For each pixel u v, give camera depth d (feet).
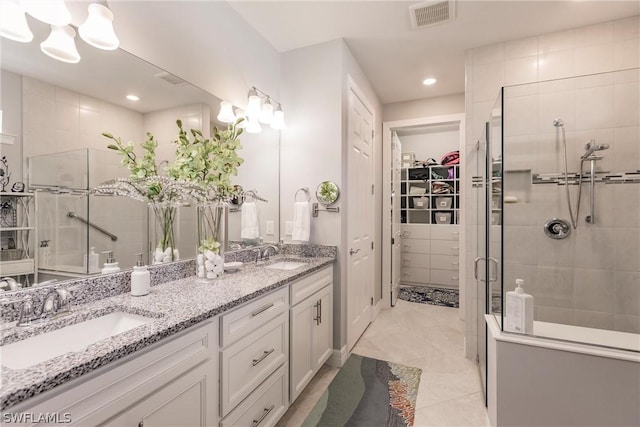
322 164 7.89
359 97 9.01
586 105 6.23
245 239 7.27
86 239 4.06
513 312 4.88
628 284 6.15
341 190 7.68
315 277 6.68
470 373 7.15
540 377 4.49
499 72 7.91
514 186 6.55
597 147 6.20
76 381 2.34
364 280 9.60
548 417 4.44
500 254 5.25
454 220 15.06
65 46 3.78
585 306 6.36
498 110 5.83
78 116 4.00
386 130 12.23
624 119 6.08
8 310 3.21
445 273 15.03
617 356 4.11
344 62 7.91
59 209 3.78
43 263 3.60
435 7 6.54
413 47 8.19
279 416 5.19
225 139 6.10
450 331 9.65
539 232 6.49
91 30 3.58
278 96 8.45
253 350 4.55
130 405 2.75
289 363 5.63
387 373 7.15
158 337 2.97
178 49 5.46
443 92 11.21
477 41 7.85
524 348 4.58
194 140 5.77
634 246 6.11
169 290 4.56
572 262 6.39
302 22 7.15
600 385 4.20
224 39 6.51
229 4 6.59
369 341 8.92
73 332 3.36
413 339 9.05
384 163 12.19
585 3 6.37
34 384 2.03
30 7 3.08
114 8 4.43
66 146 3.87
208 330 3.72
